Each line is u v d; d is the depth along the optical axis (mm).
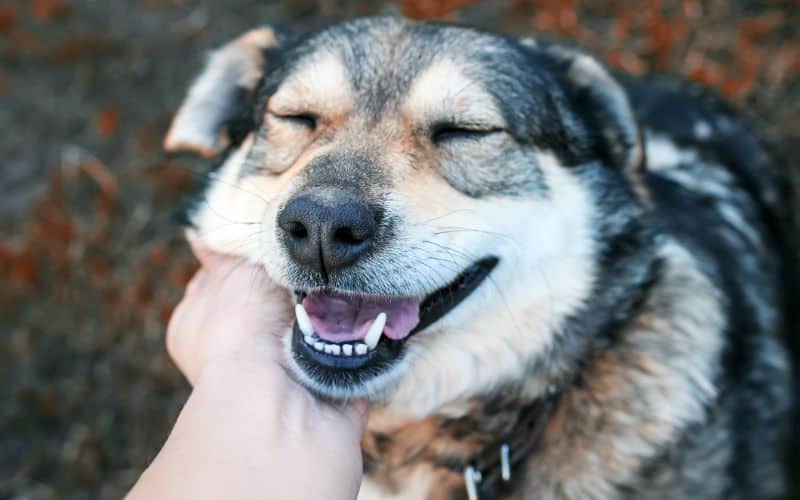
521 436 489
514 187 470
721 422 509
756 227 642
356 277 421
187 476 339
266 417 368
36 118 917
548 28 831
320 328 429
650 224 506
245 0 925
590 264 482
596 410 487
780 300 633
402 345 439
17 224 844
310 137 478
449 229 440
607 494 487
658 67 812
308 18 898
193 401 375
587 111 522
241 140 524
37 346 768
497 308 467
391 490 504
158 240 792
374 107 471
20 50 965
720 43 819
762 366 568
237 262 465
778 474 595
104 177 838
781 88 799
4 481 714
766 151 714
